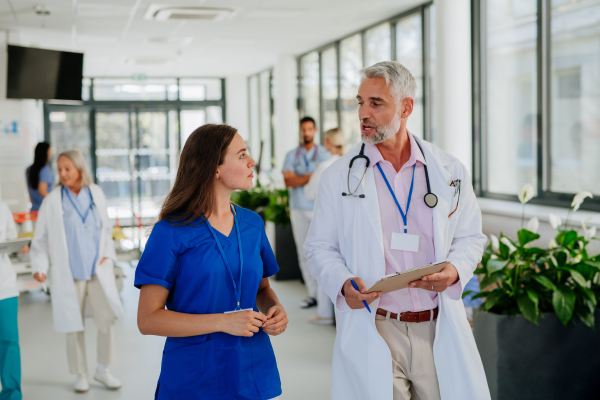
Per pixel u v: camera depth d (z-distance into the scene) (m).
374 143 1.90
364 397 1.89
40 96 7.62
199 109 13.76
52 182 6.72
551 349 2.89
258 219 1.79
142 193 12.97
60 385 3.82
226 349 1.62
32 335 5.02
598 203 4.23
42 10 6.67
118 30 8.02
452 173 2.00
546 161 4.81
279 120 10.84
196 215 1.63
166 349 1.64
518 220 4.38
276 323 1.65
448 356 1.89
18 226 6.86
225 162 1.66
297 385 3.70
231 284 1.65
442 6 5.32
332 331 4.90
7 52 7.37
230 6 6.73
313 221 2.06
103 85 13.01
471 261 1.89
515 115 5.20
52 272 3.55
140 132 13.07
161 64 11.48
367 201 1.93
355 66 8.50
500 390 2.89
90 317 5.59
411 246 1.90
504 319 2.88
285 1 6.50
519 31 5.07
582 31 4.31
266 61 11.53
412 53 6.90
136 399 3.56
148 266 1.59
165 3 6.53
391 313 1.89
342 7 6.79
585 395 2.93
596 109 4.21
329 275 1.90
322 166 5.00
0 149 7.86
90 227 3.62
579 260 2.93
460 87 5.36
